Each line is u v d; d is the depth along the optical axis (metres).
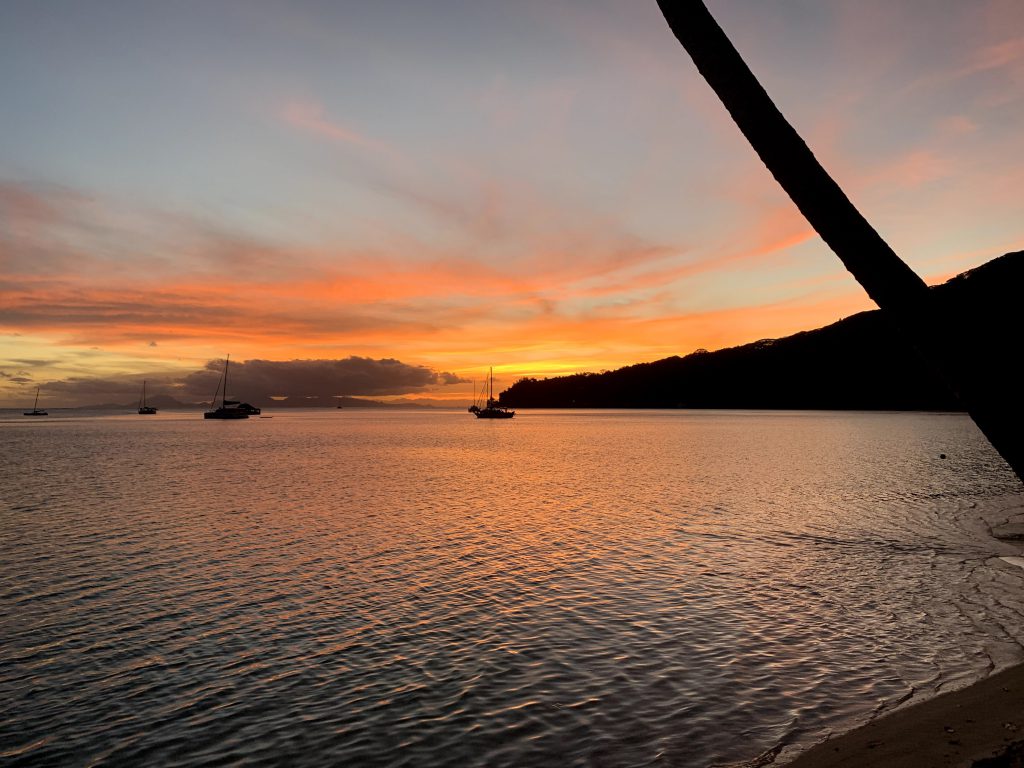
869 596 16.42
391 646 13.48
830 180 4.11
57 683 11.80
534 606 16.06
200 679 11.94
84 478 47.28
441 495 37.81
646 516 29.62
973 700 9.75
